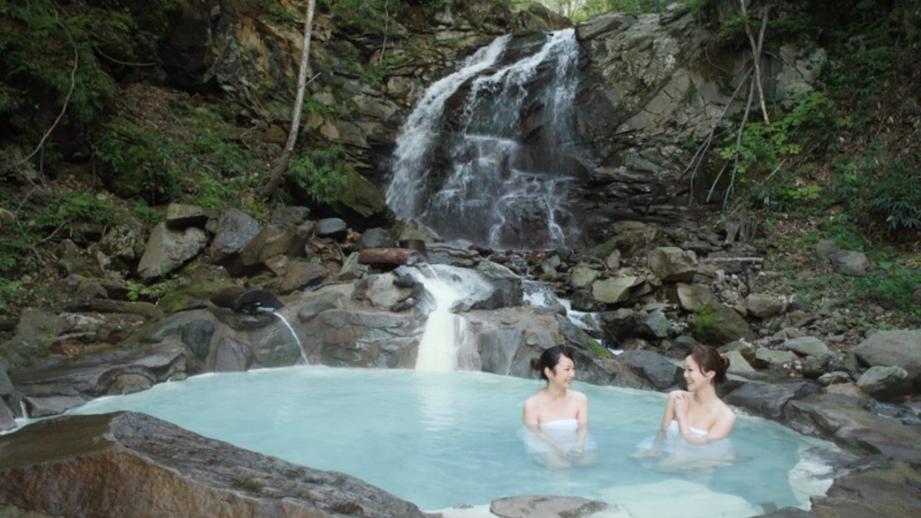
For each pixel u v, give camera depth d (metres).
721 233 11.03
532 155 13.97
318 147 12.59
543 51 15.37
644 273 9.49
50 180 8.91
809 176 11.53
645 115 13.42
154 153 9.64
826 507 3.35
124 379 5.91
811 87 12.33
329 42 14.79
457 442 4.66
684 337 8.19
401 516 2.93
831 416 5.20
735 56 13.37
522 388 6.28
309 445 4.59
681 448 4.55
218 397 5.80
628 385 6.59
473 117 14.45
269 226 8.67
